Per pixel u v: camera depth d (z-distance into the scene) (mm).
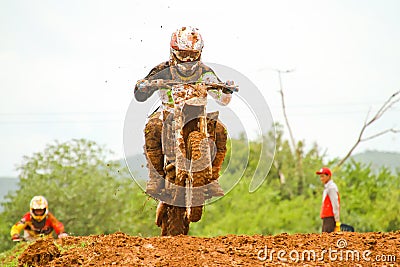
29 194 49500
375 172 69375
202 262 16406
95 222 48969
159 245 17938
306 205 56125
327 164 66188
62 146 51531
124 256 17047
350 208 55469
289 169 63656
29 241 24672
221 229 52906
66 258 17219
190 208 18281
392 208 53344
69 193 48656
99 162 51375
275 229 53594
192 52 18688
